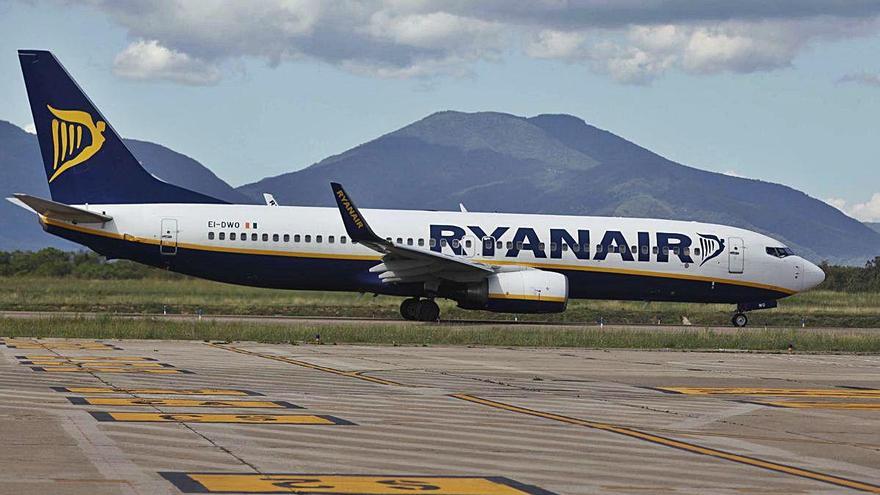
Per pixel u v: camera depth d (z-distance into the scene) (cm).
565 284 12750
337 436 4338
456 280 12738
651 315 15975
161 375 6556
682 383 7006
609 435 4556
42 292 17862
